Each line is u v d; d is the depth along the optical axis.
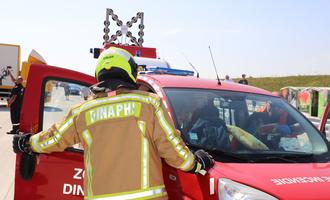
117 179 2.28
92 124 2.36
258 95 3.94
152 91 3.74
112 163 2.29
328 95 19.23
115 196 2.26
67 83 3.44
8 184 6.60
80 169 3.29
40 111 3.39
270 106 3.78
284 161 3.06
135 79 2.52
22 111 3.37
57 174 3.29
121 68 2.43
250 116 3.64
